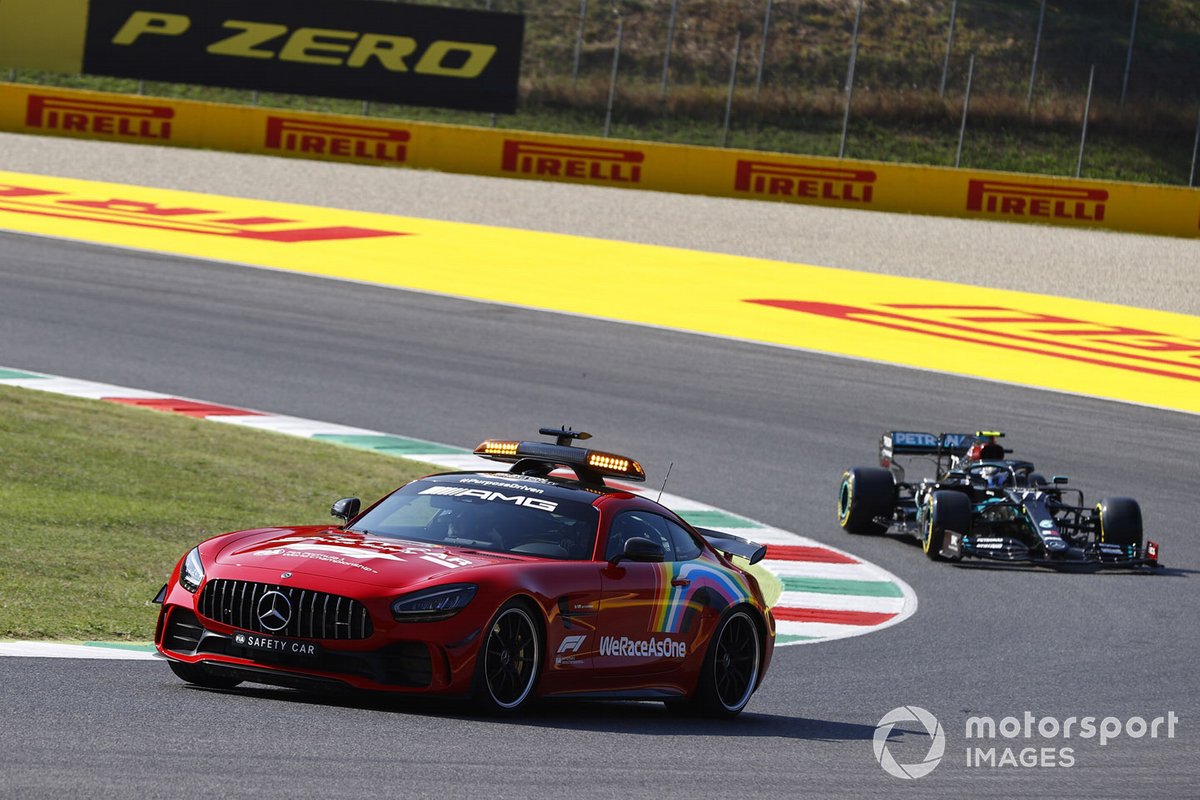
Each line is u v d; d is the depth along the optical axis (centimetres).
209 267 10925
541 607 2803
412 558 2786
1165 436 8319
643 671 3067
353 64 17650
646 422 7825
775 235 14025
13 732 2289
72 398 6981
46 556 4306
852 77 18000
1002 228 14950
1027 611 5184
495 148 16062
